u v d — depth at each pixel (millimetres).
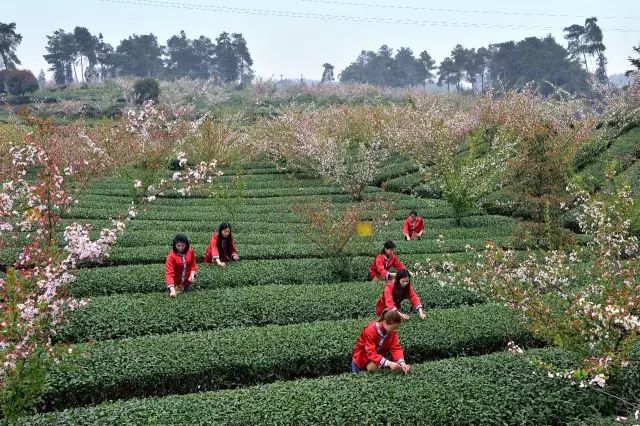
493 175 21547
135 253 16734
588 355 8789
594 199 12562
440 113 35406
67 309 10883
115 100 76062
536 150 17469
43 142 12891
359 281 15625
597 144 27484
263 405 8352
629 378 9250
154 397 9406
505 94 34688
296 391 8766
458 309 12742
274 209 24219
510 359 9945
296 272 15531
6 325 7328
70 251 10641
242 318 12461
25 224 11992
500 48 105000
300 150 29859
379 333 9156
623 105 31938
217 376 10125
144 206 23328
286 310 12828
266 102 78562
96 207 22812
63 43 123688
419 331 11445
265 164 35969
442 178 24031
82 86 98750
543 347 11367
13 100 83312
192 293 13281
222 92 81562
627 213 15734
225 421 7949
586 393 8898
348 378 9164
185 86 81312
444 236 20031
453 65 119062
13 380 7191
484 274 10383
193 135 31953
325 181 28500
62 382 9266
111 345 10445
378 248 17781
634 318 7984
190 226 20688
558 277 9930
